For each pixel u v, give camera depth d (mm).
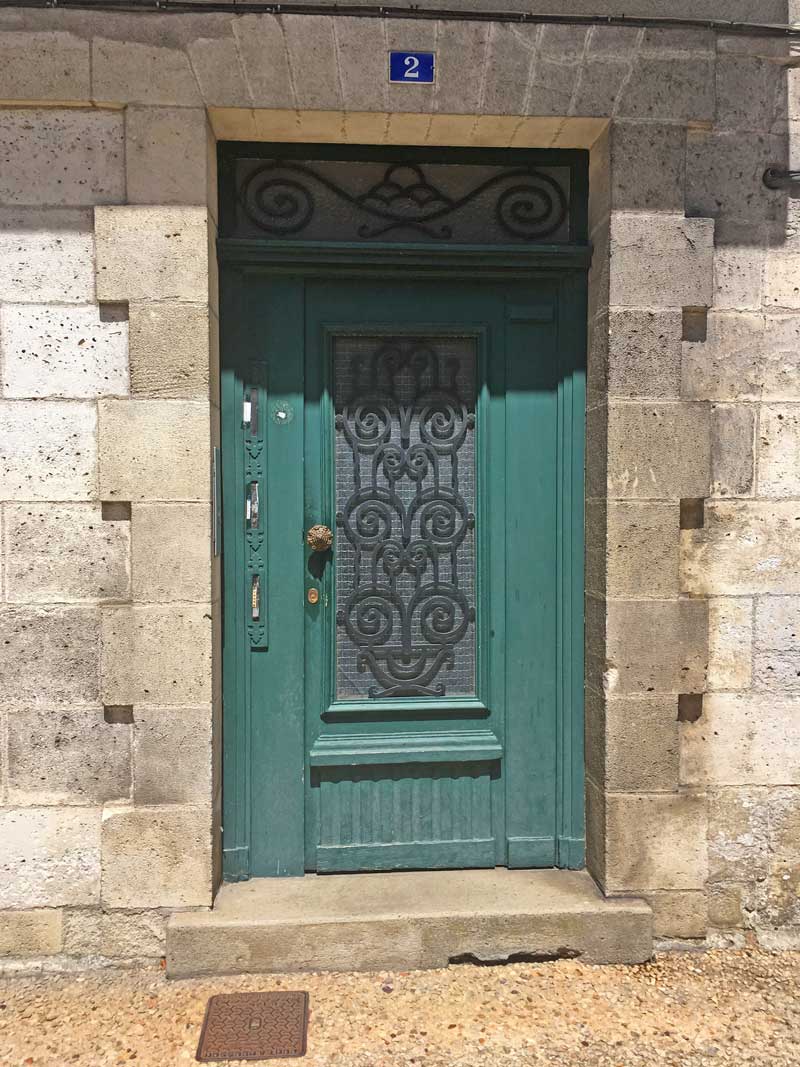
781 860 3037
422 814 3215
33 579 2809
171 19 2727
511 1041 2516
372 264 3051
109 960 2859
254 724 3123
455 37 2783
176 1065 2414
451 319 3160
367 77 2777
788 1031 2570
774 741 3027
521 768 3230
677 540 2943
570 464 3152
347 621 3207
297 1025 2568
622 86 2850
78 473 2811
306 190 3066
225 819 3100
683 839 2988
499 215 3121
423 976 2838
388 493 3203
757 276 2961
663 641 2957
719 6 2883
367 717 3203
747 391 2973
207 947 2805
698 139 2926
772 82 2932
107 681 2811
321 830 3193
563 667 3184
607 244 2912
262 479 3092
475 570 3234
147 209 2762
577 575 3164
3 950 2842
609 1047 2494
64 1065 2410
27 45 2701
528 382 3184
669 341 2912
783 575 3010
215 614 2936
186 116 2760
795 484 2996
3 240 2768
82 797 2850
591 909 2916
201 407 2801
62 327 2789
